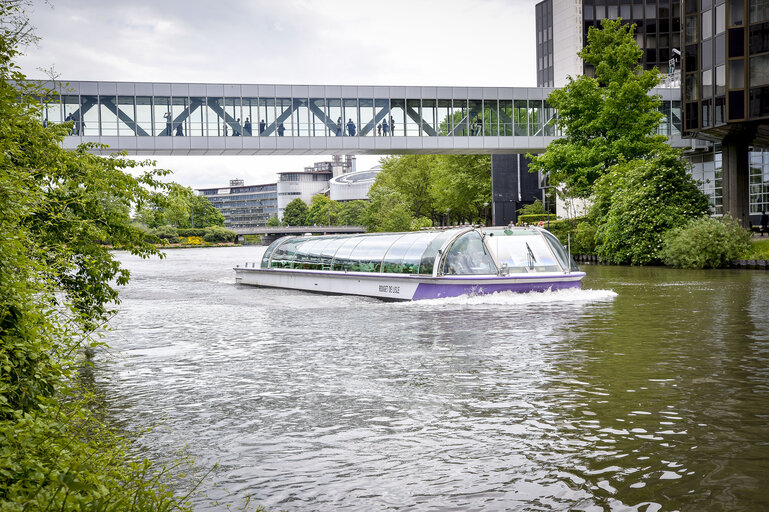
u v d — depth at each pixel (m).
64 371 4.99
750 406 7.84
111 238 11.23
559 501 5.28
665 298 20.16
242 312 19.11
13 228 4.86
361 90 52.06
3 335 4.66
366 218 113.31
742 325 14.32
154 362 11.40
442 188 81.06
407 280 21.64
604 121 44.44
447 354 11.59
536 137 54.72
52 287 5.43
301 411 8.02
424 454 6.40
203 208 157.88
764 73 34.28
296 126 51.09
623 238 40.56
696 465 5.98
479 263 21.33
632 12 73.31
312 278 26.84
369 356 11.58
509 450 6.46
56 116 47.34
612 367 10.20
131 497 4.27
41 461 3.98
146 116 48.84
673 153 40.31
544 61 80.25
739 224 37.50
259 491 5.56
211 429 7.34
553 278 21.23
